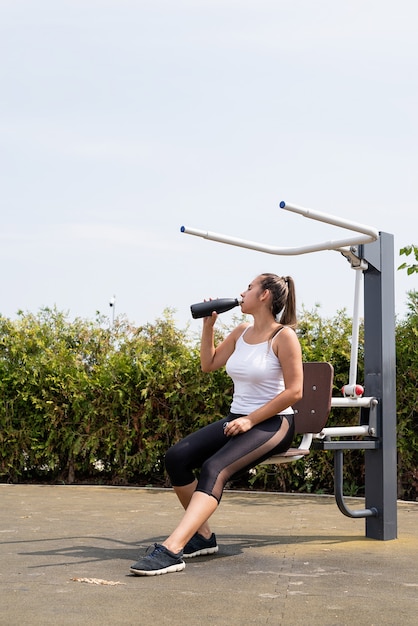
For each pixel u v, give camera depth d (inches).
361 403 185.9
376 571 152.0
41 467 322.3
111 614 119.7
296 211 163.2
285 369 162.6
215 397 298.0
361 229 175.0
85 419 309.0
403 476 277.7
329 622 117.6
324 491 287.1
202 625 114.9
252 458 157.2
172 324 314.3
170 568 147.9
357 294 191.0
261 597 131.1
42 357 316.8
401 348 275.1
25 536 187.3
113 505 247.0
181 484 164.9
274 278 169.9
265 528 203.2
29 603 125.4
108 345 321.1
